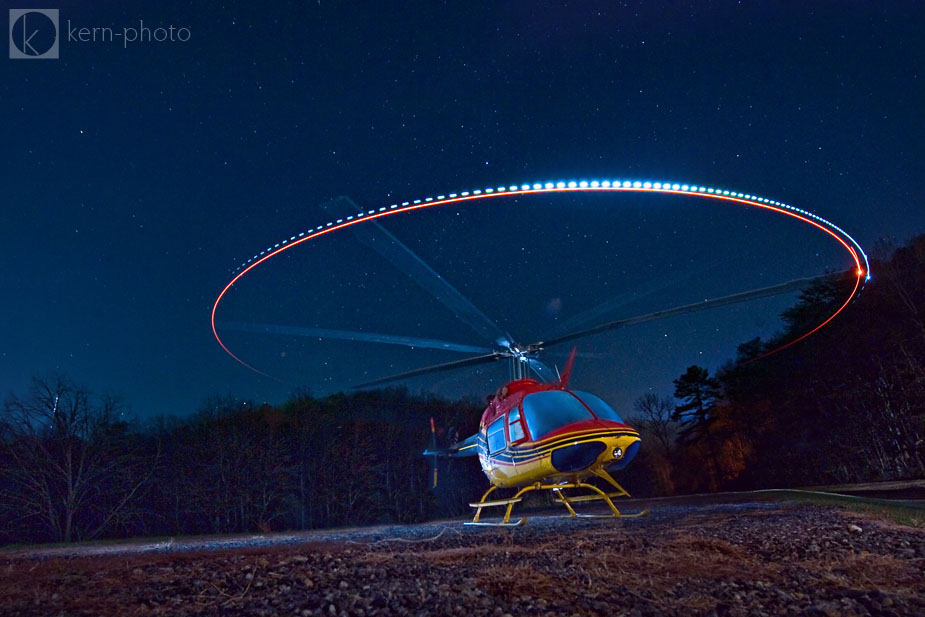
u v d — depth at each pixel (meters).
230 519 41.69
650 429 63.19
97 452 35.41
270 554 8.41
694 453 59.56
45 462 33.66
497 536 10.16
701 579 5.37
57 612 4.52
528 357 13.23
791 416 47.81
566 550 7.41
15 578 6.42
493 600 4.62
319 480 43.47
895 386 38.75
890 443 38.91
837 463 41.78
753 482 49.81
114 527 36.72
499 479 13.91
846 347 41.94
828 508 12.90
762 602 4.51
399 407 47.59
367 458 44.44
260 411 44.94
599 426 11.59
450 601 4.56
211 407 43.50
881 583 5.07
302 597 4.91
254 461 40.81
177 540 19.53
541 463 11.80
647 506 22.91
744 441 55.47
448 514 45.19
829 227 16.38
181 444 40.97
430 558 7.32
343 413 46.16
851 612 4.12
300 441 43.38
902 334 38.03
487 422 14.29
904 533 8.04
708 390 57.00
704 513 13.95
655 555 6.71
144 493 38.31
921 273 37.81
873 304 39.94
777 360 49.00
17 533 35.12
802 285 10.25
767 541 7.64
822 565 5.92
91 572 6.83
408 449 46.22
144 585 5.68
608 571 5.79
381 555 7.66
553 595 4.81
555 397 12.27
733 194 14.35
